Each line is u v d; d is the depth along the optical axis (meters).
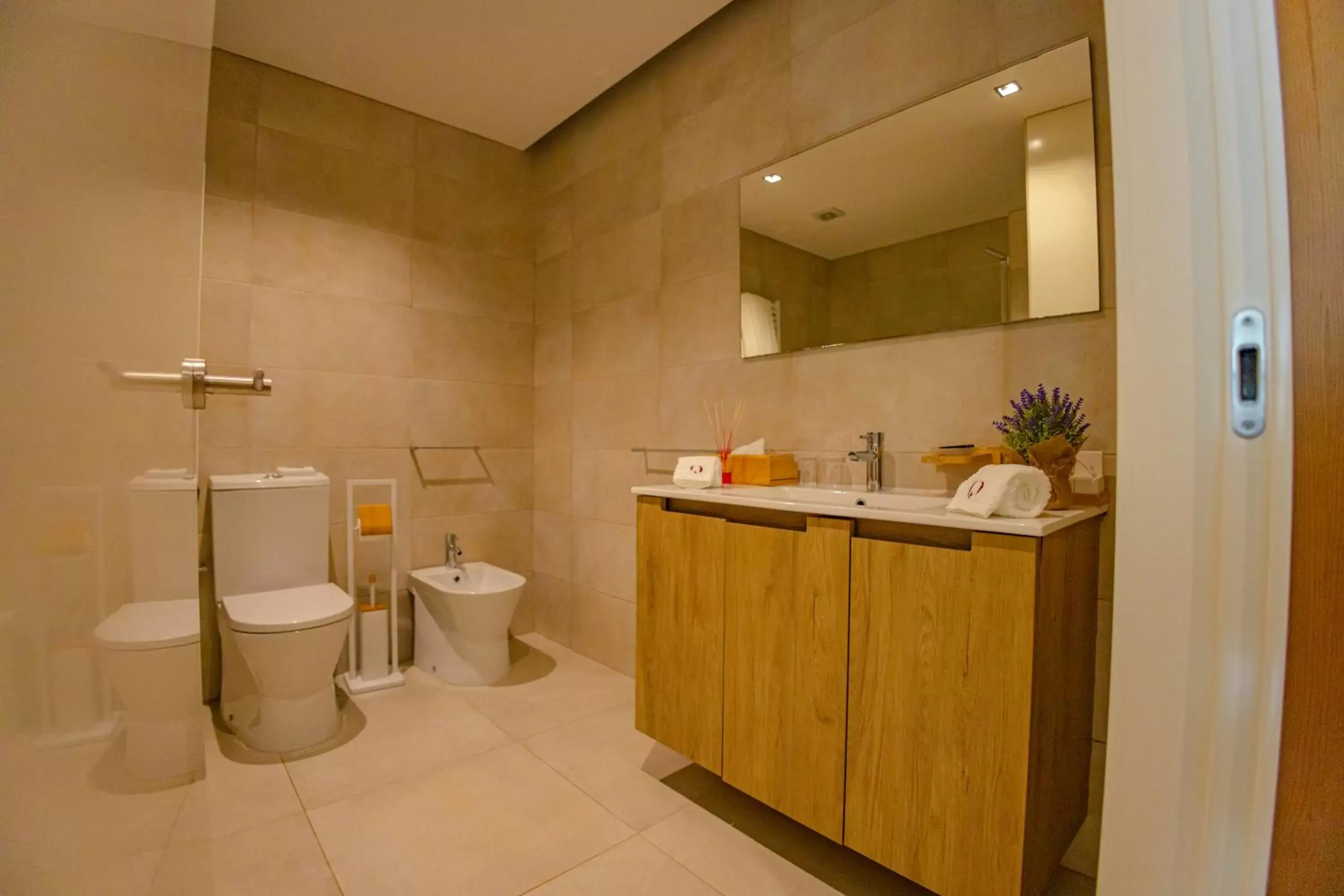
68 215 0.28
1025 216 1.51
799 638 1.40
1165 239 0.49
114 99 0.34
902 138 1.73
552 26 2.15
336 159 2.58
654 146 2.50
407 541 2.78
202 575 2.28
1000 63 1.55
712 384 2.28
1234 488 0.47
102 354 0.33
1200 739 0.49
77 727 0.29
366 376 2.66
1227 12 0.47
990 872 1.11
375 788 1.75
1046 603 1.09
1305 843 0.46
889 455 1.77
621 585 2.66
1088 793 1.40
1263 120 0.46
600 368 2.77
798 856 1.50
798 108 1.99
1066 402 1.37
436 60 2.36
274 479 2.25
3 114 0.21
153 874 0.42
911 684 1.21
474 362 2.98
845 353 1.88
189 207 0.55
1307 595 0.46
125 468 0.37
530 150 3.16
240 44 2.26
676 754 1.97
